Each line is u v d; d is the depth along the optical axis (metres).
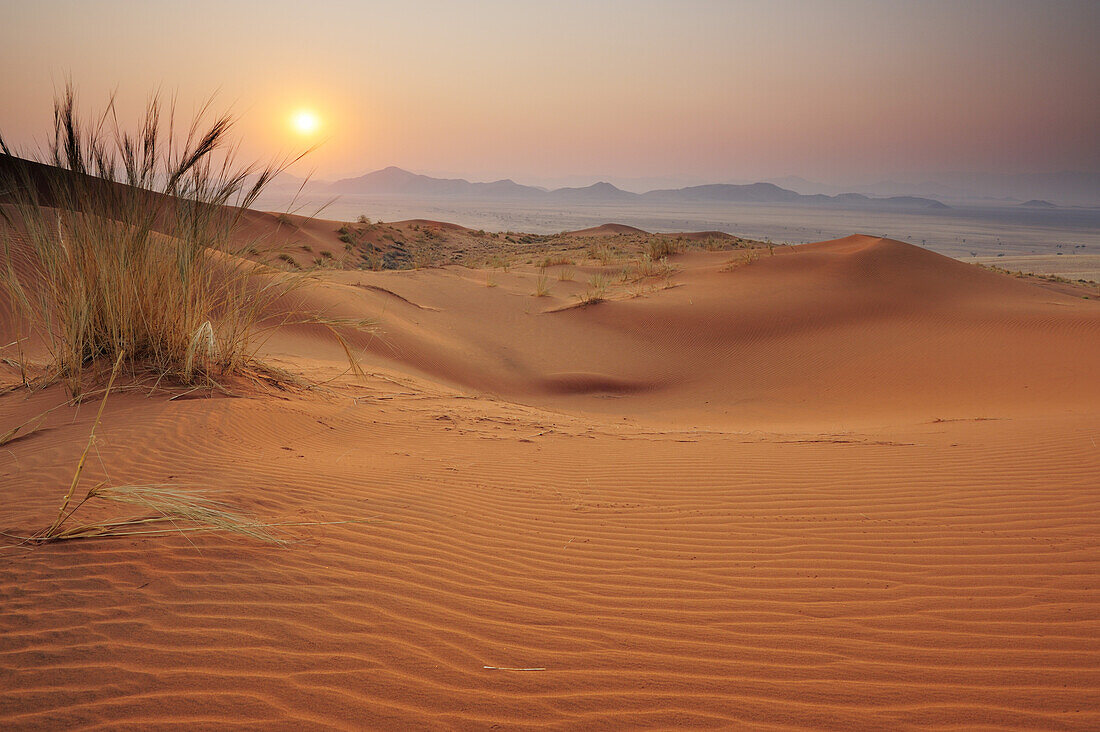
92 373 7.47
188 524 4.12
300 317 14.93
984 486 5.82
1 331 10.03
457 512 5.05
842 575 4.17
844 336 19.05
